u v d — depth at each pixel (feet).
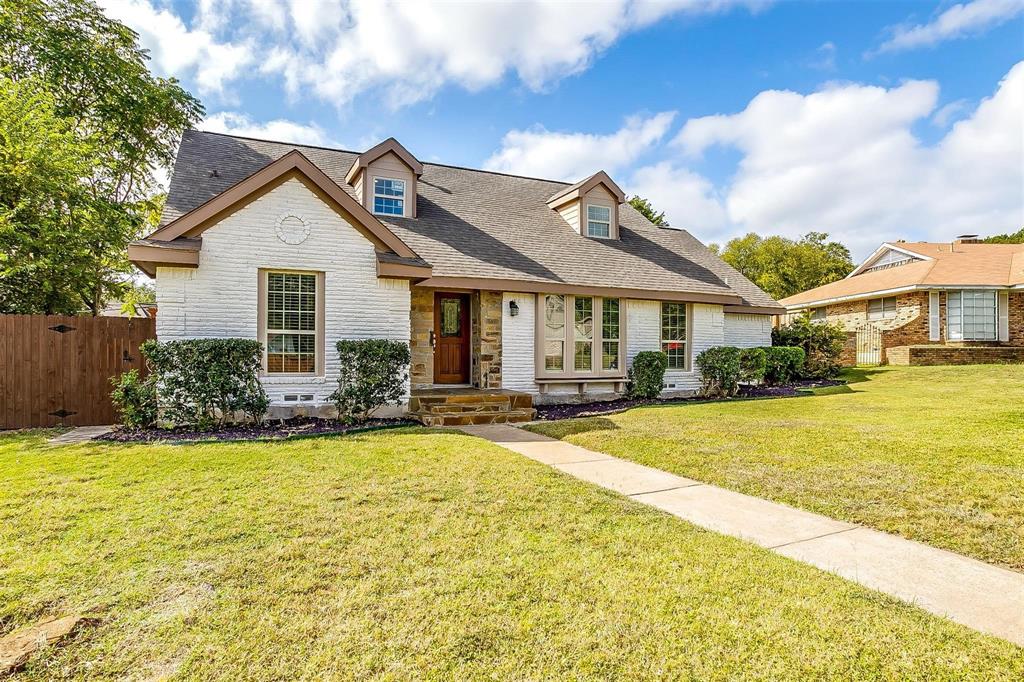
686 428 27.43
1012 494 15.67
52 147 35.27
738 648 8.30
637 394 42.45
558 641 8.46
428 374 37.63
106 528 13.01
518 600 9.73
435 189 47.52
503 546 12.19
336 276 31.12
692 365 46.32
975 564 11.66
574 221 48.52
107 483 16.76
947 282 65.36
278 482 17.03
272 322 29.99
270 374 29.86
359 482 17.11
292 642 8.39
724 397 44.04
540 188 54.95
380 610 9.35
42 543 12.11
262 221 29.48
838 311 81.25
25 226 34.76
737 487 17.43
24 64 45.91
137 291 67.21
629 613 9.30
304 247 30.35
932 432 24.45
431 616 9.16
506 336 38.75
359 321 31.68
